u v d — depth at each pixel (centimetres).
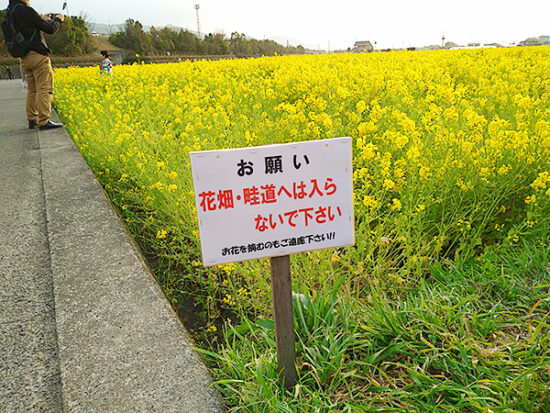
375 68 908
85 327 189
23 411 158
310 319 195
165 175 337
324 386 167
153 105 677
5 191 393
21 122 770
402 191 295
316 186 150
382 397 156
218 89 768
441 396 156
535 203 252
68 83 1177
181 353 172
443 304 206
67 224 298
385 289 246
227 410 150
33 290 235
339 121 422
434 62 962
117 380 160
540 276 218
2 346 193
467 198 278
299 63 1152
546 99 453
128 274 231
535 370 153
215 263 147
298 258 258
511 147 292
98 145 484
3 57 4859
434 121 397
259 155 142
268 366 170
